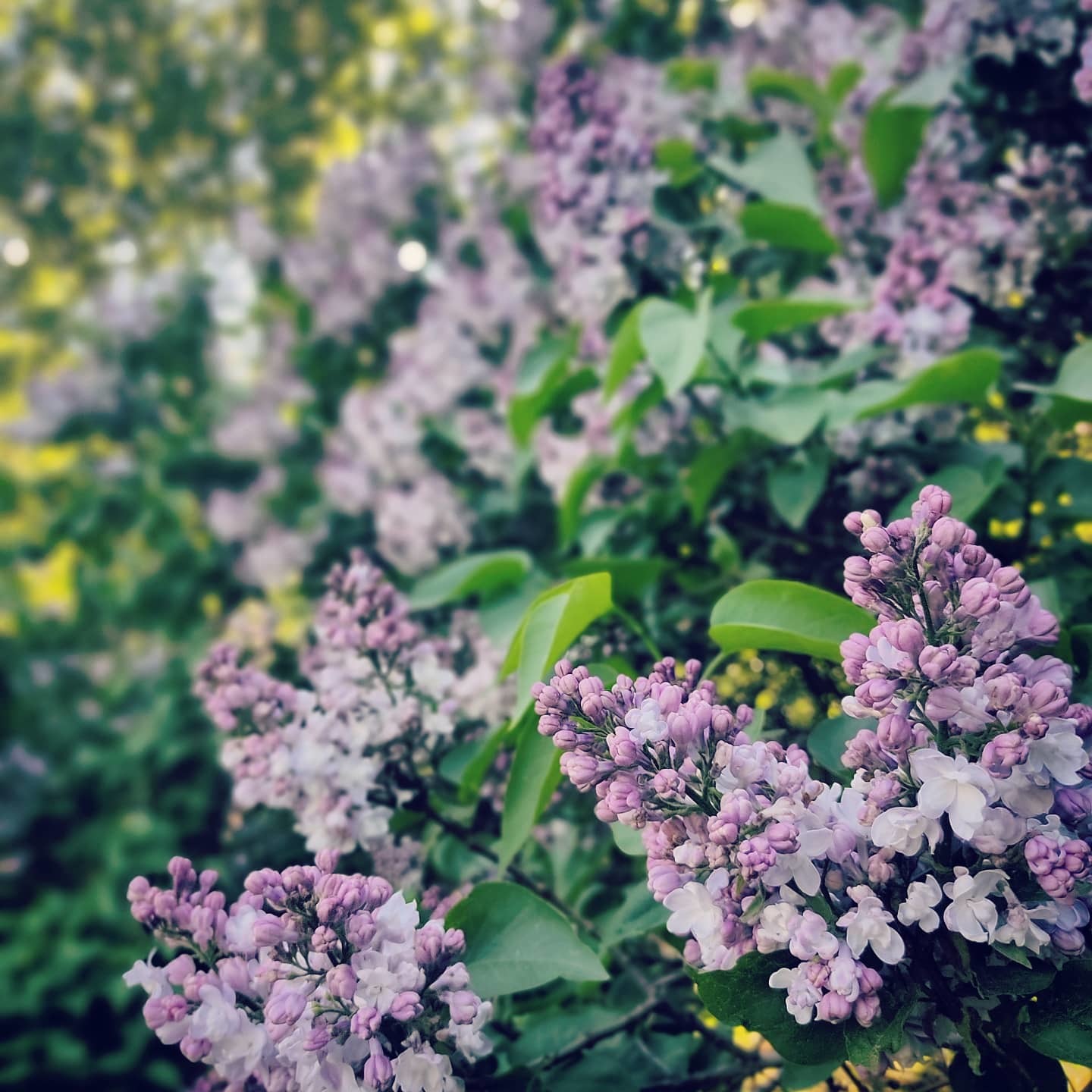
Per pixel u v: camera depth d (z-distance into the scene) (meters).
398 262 1.11
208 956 0.41
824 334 0.67
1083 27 0.63
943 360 0.52
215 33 1.39
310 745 0.51
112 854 1.18
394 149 1.12
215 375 1.42
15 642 1.41
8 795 1.29
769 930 0.35
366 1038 0.38
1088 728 0.35
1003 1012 0.37
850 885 0.36
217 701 0.51
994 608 0.34
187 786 1.18
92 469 1.39
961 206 0.63
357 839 0.52
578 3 0.98
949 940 0.36
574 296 0.71
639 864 0.62
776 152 0.70
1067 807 0.34
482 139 1.08
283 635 1.05
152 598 1.25
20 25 1.41
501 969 0.42
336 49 1.32
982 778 0.34
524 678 0.45
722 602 0.44
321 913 0.39
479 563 0.67
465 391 0.98
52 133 1.43
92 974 1.17
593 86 0.68
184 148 1.43
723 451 0.62
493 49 1.10
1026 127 0.67
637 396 0.67
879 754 0.36
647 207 0.65
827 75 0.81
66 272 1.55
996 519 0.58
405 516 0.90
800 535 0.65
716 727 0.37
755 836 0.35
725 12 0.97
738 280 0.73
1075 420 0.52
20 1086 1.12
